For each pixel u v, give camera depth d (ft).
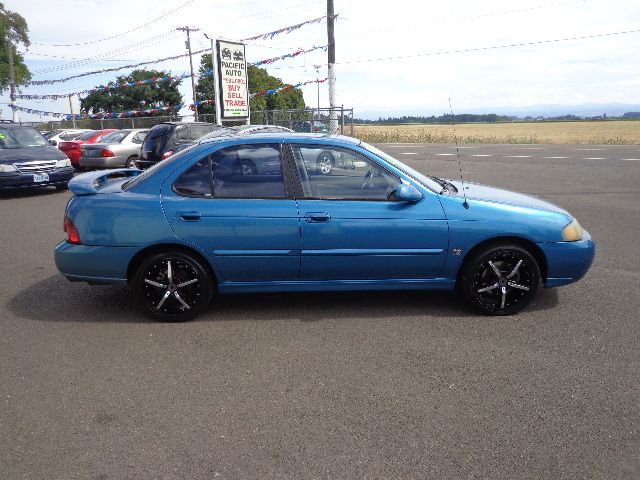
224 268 14.39
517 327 14.02
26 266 20.48
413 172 15.47
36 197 39.24
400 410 10.14
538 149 76.74
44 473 8.46
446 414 9.98
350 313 15.15
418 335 13.60
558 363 11.95
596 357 12.21
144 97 160.25
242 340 13.44
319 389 10.96
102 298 16.72
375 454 8.82
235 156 14.48
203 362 12.26
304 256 14.24
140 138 53.83
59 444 9.21
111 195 14.46
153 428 9.66
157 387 11.14
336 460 8.68
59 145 58.65
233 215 14.07
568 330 13.75
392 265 14.46
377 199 14.32
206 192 14.33
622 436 9.21
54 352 12.87
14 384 11.32
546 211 14.80
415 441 9.16
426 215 14.23
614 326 13.96
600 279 17.76
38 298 16.75
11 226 28.40
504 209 14.53
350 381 11.28
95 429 9.65
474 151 75.41
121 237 14.19
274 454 8.86
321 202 14.19
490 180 42.37
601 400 10.39
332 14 75.25
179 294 14.55
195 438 9.34
